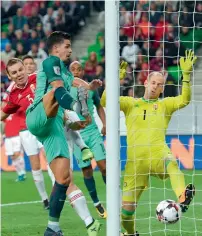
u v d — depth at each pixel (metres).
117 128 14.00
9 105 21.06
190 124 33.91
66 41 15.91
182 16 44.59
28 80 20.94
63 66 15.57
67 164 15.54
